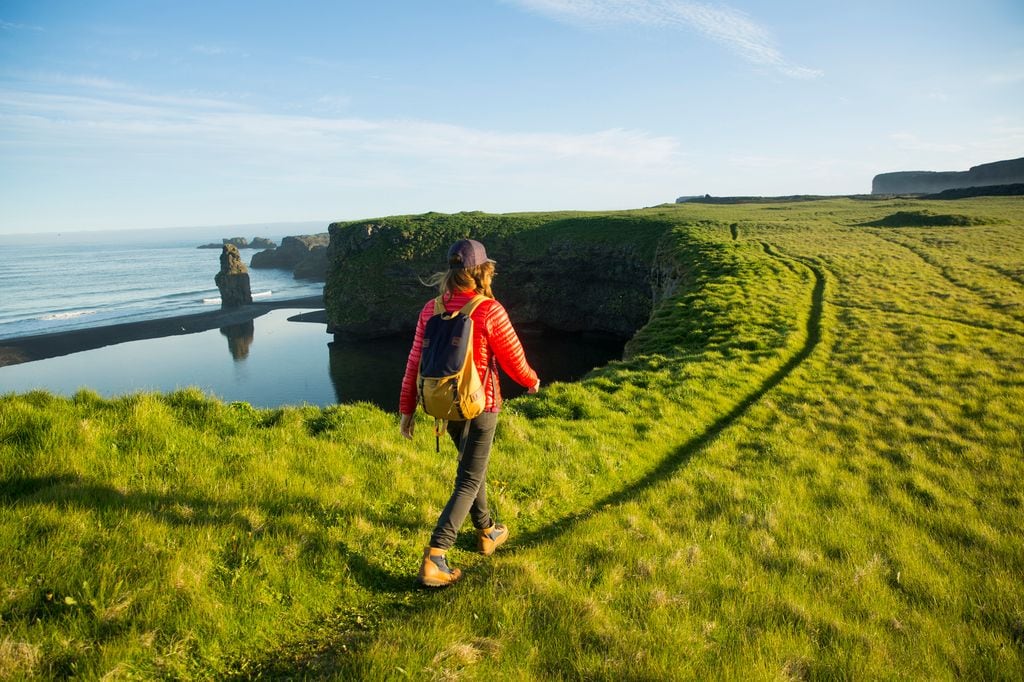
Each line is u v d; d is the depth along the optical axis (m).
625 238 80.94
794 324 19.11
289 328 91.56
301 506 4.95
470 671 3.15
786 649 3.61
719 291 25.89
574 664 3.26
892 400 11.09
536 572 4.25
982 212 64.88
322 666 3.25
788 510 6.18
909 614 4.25
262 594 3.77
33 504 4.14
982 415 10.08
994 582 4.73
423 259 95.69
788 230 56.12
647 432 9.11
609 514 5.72
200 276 174.12
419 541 4.81
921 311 20.80
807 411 10.48
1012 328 17.70
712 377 13.05
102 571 3.60
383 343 82.44
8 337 78.50
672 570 4.57
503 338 3.99
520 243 93.19
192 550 3.99
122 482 4.77
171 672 3.11
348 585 4.09
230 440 6.02
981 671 3.58
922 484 7.07
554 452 7.47
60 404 5.78
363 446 6.45
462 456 4.20
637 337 21.12
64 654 3.02
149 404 6.14
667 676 3.18
